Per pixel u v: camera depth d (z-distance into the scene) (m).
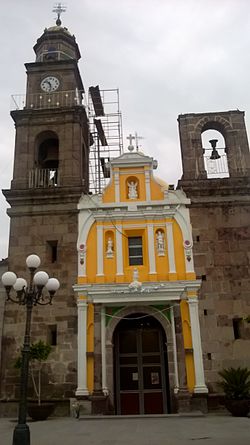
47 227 23.84
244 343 21.31
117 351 22.39
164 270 22.67
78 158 25.38
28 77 28.33
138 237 23.94
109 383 20.77
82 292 22.08
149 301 21.67
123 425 16.69
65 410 20.44
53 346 21.61
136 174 24.77
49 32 31.34
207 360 21.02
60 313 22.09
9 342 21.80
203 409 19.94
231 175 24.70
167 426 16.03
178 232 23.41
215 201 23.88
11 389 21.00
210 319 21.70
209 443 12.09
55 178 26.80
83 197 24.25
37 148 26.45
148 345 22.48
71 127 26.05
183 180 24.19
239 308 21.91
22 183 24.84
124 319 22.20
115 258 23.00
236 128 25.73
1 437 14.55
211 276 22.48
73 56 31.19
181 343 20.94
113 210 23.84
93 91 32.53
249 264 22.70
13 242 23.62
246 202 23.84
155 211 23.62
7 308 22.39
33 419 19.20
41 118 26.56
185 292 21.95
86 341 21.31
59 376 21.00
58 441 13.25
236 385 19.41
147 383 21.84
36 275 14.83
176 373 20.47
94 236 23.55
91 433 14.75
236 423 16.38
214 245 23.11
